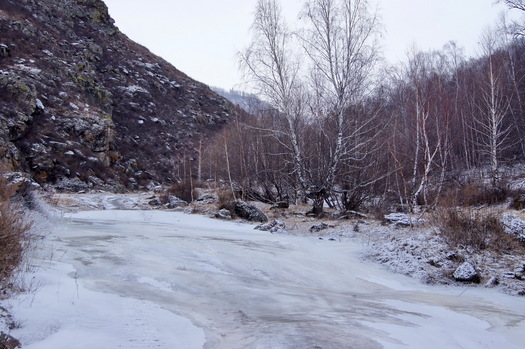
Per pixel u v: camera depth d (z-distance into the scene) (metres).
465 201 19.44
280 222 16.00
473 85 34.38
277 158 24.59
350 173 20.22
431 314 6.08
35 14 52.91
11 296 4.62
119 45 68.19
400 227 13.79
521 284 8.48
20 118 31.81
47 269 6.27
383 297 7.25
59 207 20.00
